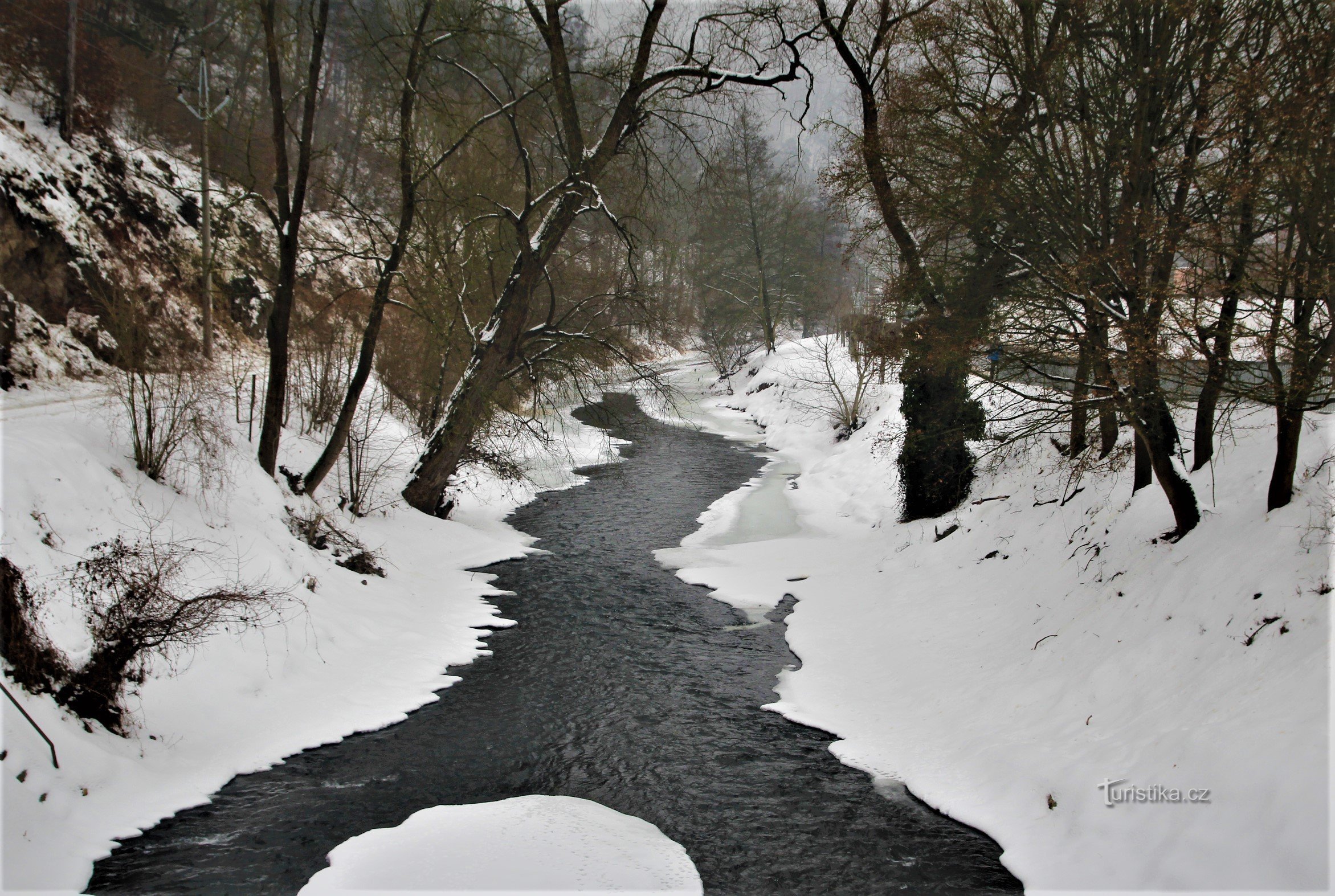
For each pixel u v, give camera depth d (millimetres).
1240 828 5457
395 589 13742
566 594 14656
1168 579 8727
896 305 13109
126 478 10305
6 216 19031
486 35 15164
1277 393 7590
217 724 8586
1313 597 6789
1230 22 8219
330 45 40844
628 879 6363
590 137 18078
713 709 9977
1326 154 6621
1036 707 8594
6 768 6316
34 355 18172
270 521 12211
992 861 6699
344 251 14992
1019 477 14648
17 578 7387
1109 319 9297
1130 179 8969
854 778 8227
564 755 8727
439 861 6504
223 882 6211
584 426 33750
